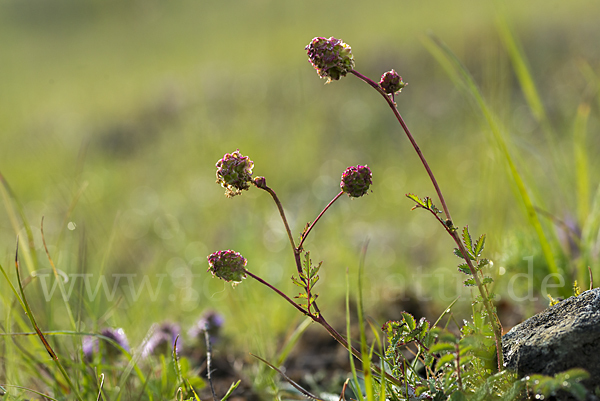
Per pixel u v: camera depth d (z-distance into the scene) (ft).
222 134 32.76
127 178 29.40
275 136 30.86
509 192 14.84
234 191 5.84
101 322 10.18
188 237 20.31
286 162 27.14
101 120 42.06
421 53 39.55
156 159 32.04
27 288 11.16
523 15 41.78
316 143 30.04
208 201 23.94
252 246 17.24
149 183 28.17
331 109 34.71
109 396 7.97
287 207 22.33
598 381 5.13
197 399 6.73
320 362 10.25
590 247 10.30
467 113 30.55
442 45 10.59
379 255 17.38
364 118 32.89
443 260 15.76
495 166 12.60
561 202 13.94
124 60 64.95
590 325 5.39
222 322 10.88
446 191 22.07
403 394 6.20
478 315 5.84
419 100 34.22
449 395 5.65
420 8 57.21
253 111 36.22
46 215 22.17
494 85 13.20
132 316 11.59
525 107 29.91
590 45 34.50
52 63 70.54
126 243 18.98
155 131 38.37
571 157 20.53
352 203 22.66
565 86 30.99
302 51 47.60
